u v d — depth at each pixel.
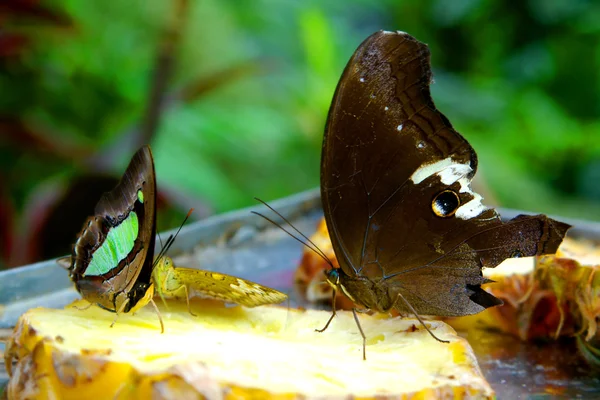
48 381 0.61
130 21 1.01
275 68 1.00
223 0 1.17
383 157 0.63
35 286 0.69
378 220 0.63
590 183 1.24
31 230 0.78
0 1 0.85
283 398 0.60
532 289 0.68
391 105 0.63
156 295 0.65
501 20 1.35
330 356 0.62
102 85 1.00
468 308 0.64
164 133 0.95
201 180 0.92
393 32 0.62
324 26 1.07
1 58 0.93
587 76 1.31
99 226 0.63
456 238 0.63
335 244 0.64
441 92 1.18
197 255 0.74
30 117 0.96
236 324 0.65
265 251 0.74
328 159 0.63
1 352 0.65
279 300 0.64
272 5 1.22
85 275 0.63
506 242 0.63
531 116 1.18
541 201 1.09
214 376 0.60
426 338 0.63
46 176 0.93
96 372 0.60
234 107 1.09
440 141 0.63
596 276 0.66
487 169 1.05
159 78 0.88
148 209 0.62
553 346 0.68
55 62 0.97
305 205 0.78
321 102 1.06
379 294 0.64
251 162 1.05
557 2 1.32
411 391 0.60
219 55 1.10
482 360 0.67
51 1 0.95
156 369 0.60
